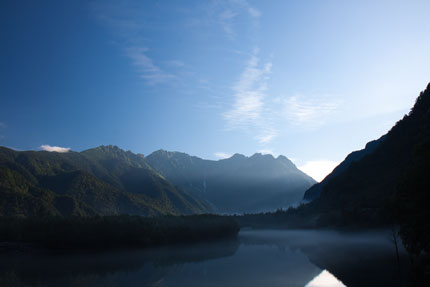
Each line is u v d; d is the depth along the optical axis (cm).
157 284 8369
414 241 5881
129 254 14200
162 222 18162
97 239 14875
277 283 8106
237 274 9469
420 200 5525
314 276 8669
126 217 16912
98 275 9669
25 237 14225
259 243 18675
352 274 8256
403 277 7094
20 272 10225
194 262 12031
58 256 13462
